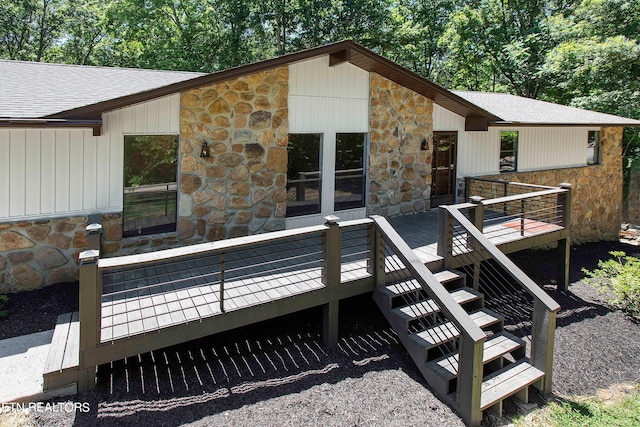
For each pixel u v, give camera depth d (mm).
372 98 8438
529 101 14250
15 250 5730
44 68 8008
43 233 5859
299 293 4902
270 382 4520
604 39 16625
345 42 6996
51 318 5172
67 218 5969
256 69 6414
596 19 16797
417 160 9438
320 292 5062
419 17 24312
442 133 9984
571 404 4848
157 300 4699
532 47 20562
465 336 4199
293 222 7762
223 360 4863
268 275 5523
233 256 6402
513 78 22000
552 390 5145
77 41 24047
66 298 5668
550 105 14062
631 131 17547
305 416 4043
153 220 6516
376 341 5477
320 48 6812
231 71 6180
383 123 8688
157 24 21531
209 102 6633
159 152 6461
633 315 7426
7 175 5570
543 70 18500
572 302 7945
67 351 4141
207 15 21344
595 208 13719
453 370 4578
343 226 5191
